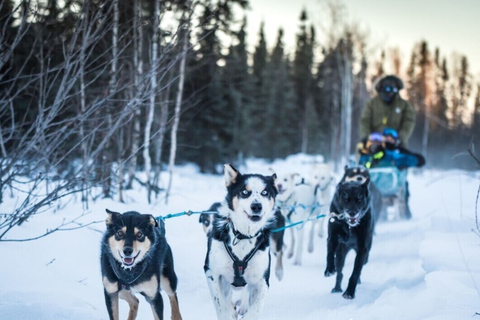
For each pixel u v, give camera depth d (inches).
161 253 165.6
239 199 169.5
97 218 274.7
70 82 200.1
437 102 1882.4
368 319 175.6
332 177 396.2
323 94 1704.0
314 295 219.5
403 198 387.5
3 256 196.9
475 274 197.2
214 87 967.6
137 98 221.5
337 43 1066.1
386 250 285.6
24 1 194.5
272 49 1871.3
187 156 1019.3
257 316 167.2
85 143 295.7
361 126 388.2
